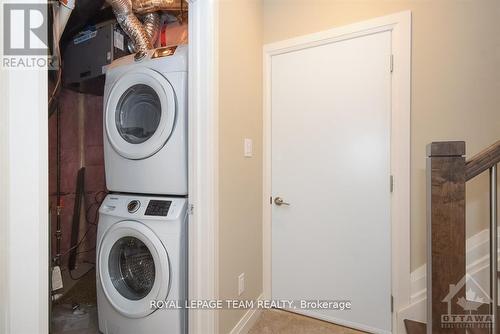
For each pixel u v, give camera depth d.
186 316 1.34
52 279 1.73
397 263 1.59
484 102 1.46
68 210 2.31
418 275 1.56
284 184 1.90
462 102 1.49
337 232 1.75
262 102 1.92
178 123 1.34
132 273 1.54
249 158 1.72
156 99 1.49
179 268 1.30
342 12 1.74
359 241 1.69
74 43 1.90
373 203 1.65
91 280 2.29
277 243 1.92
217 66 1.32
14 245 0.59
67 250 2.29
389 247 1.61
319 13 1.80
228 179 1.46
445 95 1.52
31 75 0.62
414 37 1.57
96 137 2.52
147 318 1.35
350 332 1.67
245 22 1.66
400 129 1.58
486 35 1.46
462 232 0.89
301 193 1.85
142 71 1.41
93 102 2.50
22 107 0.61
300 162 1.85
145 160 1.41
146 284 1.48
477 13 1.47
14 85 0.59
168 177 1.36
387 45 1.62
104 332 1.50
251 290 1.76
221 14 1.37
